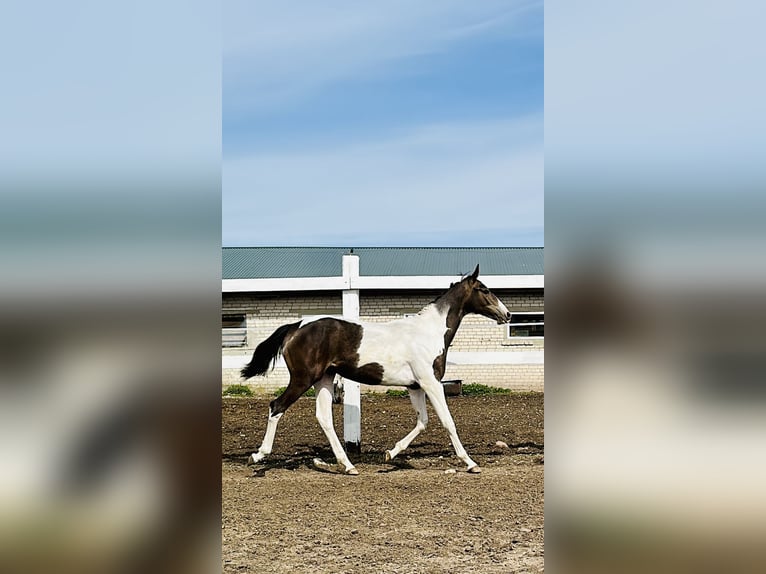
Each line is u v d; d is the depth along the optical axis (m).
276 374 11.61
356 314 6.18
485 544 3.34
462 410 8.97
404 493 4.52
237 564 3.05
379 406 9.44
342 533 3.58
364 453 6.23
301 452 6.23
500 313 5.80
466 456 5.36
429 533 3.55
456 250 16.64
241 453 6.19
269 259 15.80
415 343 5.53
